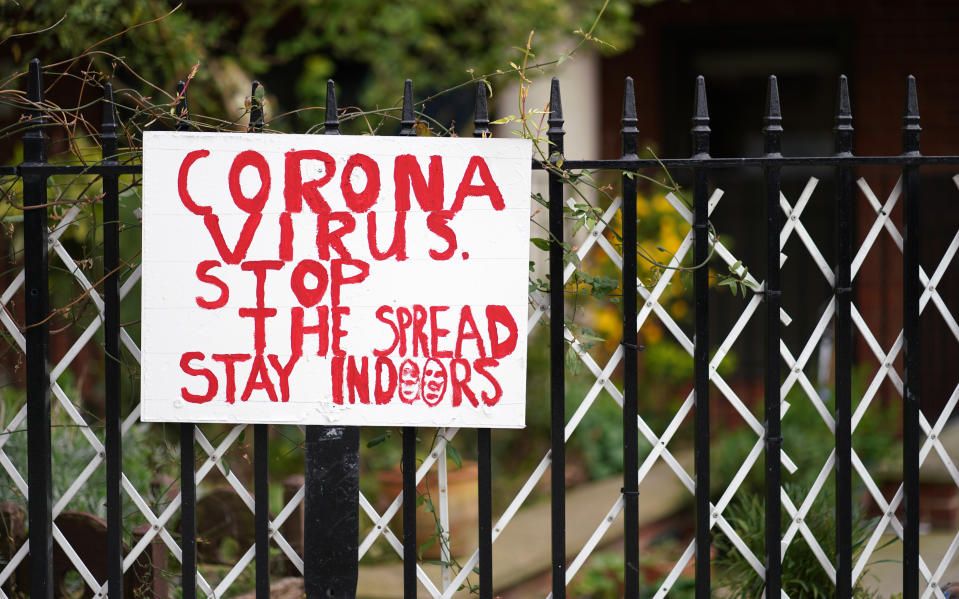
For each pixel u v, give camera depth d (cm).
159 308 256
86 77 291
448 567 270
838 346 270
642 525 522
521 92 270
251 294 256
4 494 331
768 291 266
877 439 514
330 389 257
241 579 345
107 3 390
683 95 730
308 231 255
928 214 573
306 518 261
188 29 466
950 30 678
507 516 267
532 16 584
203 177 255
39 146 264
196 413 258
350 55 662
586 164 261
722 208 724
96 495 367
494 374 256
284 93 702
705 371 266
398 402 257
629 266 262
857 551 325
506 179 254
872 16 689
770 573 271
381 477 487
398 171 254
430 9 593
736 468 486
